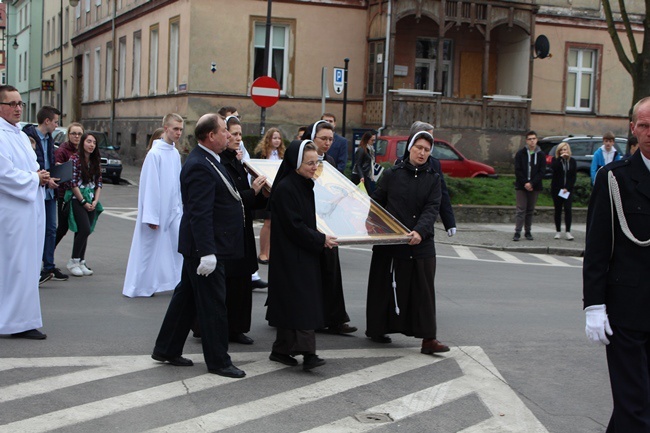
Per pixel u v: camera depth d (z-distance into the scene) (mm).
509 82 29969
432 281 7379
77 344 7352
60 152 10492
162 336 6758
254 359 7094
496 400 6172
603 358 7543
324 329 8305
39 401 5801
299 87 28156
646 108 4352
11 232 7348
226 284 7504
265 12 27500
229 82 27391
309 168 6504
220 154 7566
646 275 4430
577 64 31422
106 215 18469
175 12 28484
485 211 19625
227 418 5570
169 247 9719
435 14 27391
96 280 10555
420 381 6586
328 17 28125
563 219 20094
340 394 6184
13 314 7410
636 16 31781
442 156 23625
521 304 10055
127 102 34719
